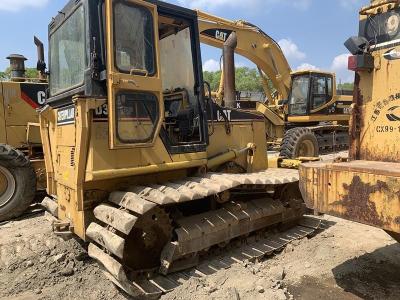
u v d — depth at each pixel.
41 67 5.04
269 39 12.14
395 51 3.46
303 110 13.80
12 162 6.00
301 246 4.86
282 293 3.60
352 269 4.22
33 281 4.02
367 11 3.69
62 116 4.19
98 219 3.74
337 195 3.26
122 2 3.71
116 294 3.76
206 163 4.55
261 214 4.75
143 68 3.86
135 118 3.78
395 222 2.84
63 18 4.39
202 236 4.13
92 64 3.62
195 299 3.52
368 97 3.70
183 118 4.70
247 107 13.32
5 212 6.02
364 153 3.75
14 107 7.11
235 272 4.00
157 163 4.04
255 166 5.71
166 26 4.68
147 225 3.85
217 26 9.89
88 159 3.65
